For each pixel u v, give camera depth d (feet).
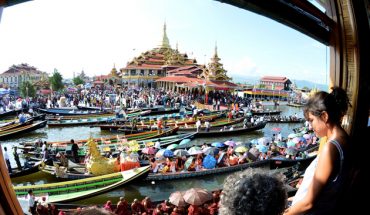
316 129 7.89
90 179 54.54
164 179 63.87
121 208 40.24
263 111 185.78
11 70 331.98
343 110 7.75
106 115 151.84
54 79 276.21
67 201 50.67
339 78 12.49
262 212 5.11
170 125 124.77
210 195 43.55
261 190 5.27
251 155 73.92
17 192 49.42
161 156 72.54
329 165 7.00
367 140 11.79
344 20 11.84
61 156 68.03
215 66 232.94
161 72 315.99
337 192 7.13
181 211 41.83
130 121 129.08
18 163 67.92
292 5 10.26
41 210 39.37
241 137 122.42
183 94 241.14
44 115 136.56
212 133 116.16
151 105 192.24
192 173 65.87
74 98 204.44
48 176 65.77
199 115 152.66
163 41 376.07
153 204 44.50
